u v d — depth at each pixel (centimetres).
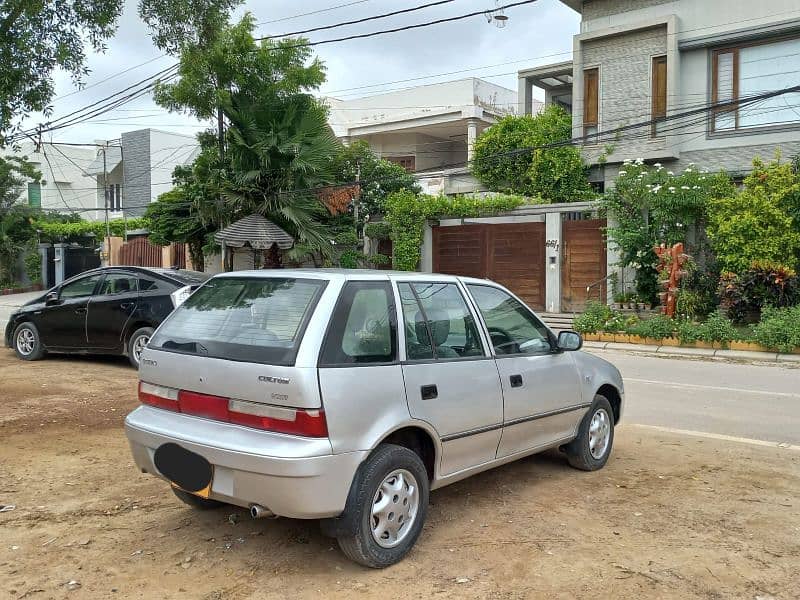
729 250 1638
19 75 918
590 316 1688
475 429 471
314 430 377
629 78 2008
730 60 1886
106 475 572
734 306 1600
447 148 3297
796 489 558
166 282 1066
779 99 1822
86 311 1102
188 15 1055
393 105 3262
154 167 3653
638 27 1967
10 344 1208
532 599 374
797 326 1409
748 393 1009
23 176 3447
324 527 399
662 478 586
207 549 434
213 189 2003
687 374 1196
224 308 446
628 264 1772
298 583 391
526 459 639
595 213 1880
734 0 1859
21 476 567
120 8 955
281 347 396
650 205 1733
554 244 1931
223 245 2088
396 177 2270
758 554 433
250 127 1981
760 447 691
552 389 545
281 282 440
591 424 602
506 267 2042
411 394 427
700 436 736
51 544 438
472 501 527
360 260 2270
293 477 371
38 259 3325
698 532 468
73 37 943
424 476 431
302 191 2009
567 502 526
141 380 459
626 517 495
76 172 4109
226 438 395
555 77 2794
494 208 2009
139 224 3100
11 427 720
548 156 2102
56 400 853
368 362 412
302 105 2047
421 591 382
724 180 1712
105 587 383
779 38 1816
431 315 468
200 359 420
